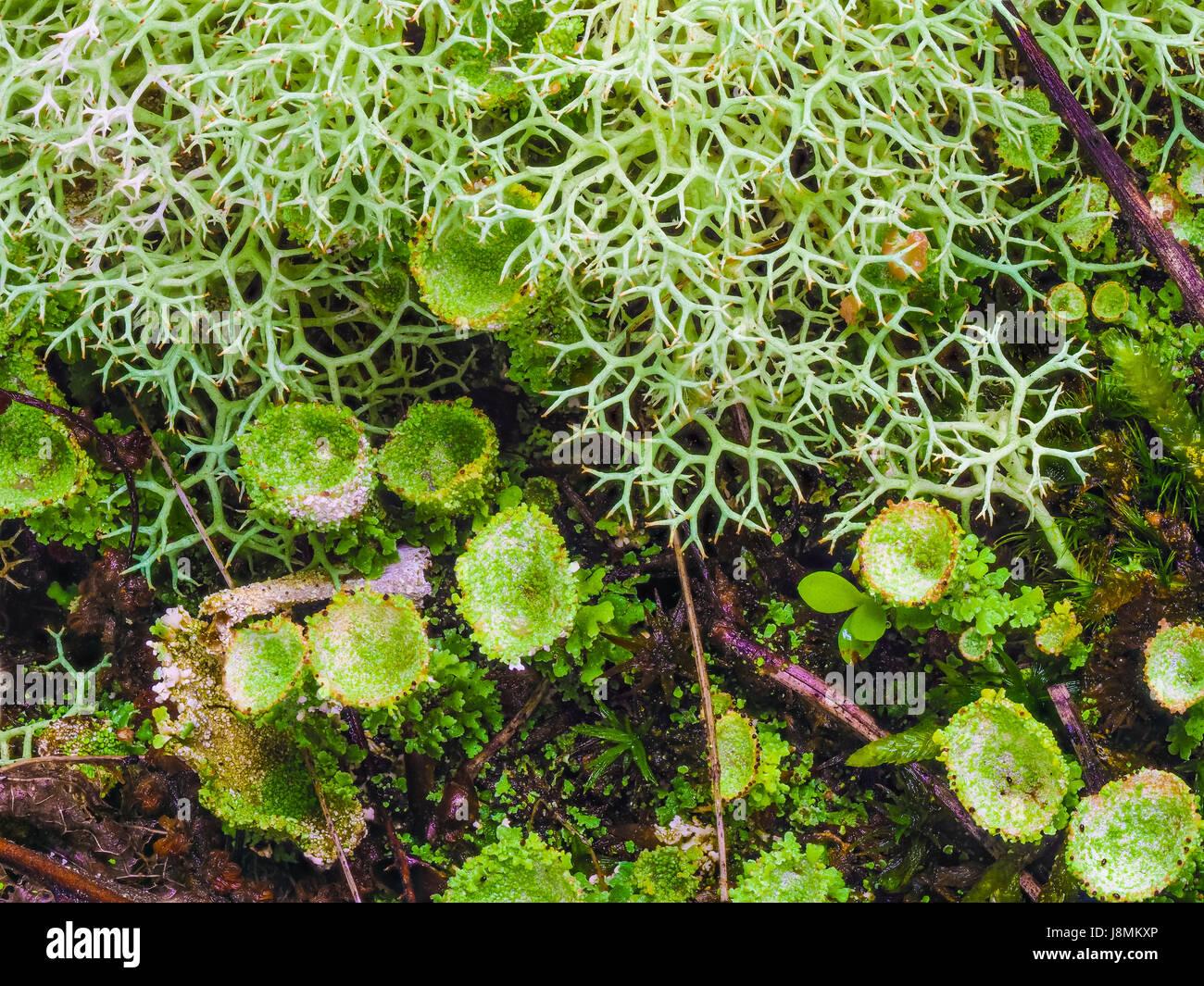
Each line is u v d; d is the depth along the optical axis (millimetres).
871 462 203
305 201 200
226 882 204
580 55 198
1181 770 204
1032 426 202
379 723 203
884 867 205
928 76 201
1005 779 198
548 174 200
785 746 205
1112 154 204
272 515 204
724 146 199
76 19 202
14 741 206
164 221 201
